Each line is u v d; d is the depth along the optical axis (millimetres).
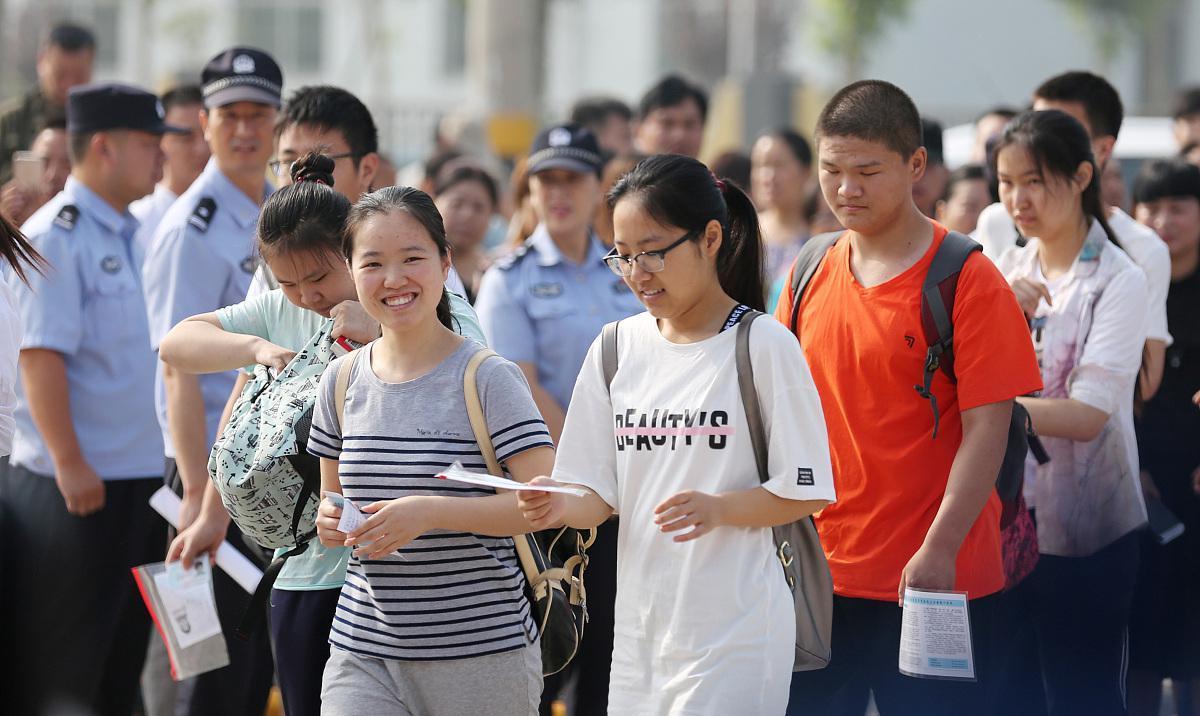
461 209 17547
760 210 19281
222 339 9547
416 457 8453
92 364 13125
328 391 8844
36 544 13039
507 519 8305
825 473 8445
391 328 8492
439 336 8672
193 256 11844
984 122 17016
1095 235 11320
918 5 77688
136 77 81625
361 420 8617
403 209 8469
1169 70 77938
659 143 19516
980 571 9703
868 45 71188
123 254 13352
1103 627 11516
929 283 9516
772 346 8438
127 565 13219
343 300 9320
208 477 11219
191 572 10898
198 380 11367
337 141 11023
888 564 9727
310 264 9180
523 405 8500
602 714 12312
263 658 11555
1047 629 11539
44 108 19031
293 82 84062
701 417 8492
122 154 13273
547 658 8992
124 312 13203
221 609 11477
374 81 75938
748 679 8398
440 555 8469
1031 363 9430
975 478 9242
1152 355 12516
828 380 9914
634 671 8719
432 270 8477
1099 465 11336
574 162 13625
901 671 9008
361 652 8617
